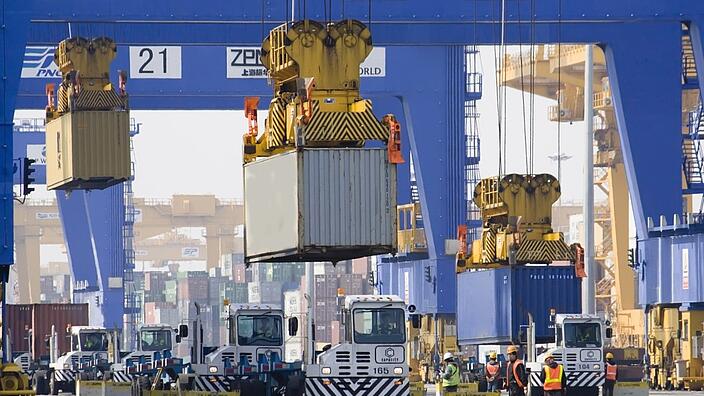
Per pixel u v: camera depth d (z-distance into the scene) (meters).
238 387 122.94
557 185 152.50
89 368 173.12
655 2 154.38
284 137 97.38
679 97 163.75
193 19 150.25
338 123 94.69
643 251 166.38
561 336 132.25
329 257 98.12
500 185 152.00
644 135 163.75
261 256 98.62
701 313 165.62
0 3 88.31
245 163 101.00
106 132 135.12
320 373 114.12
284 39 98.44
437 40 157.88
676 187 164.88
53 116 141.12
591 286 165.50
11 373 84.38
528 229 151.50
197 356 127.81
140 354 165.38
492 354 136.12
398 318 114.69
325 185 93.50
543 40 161.12
